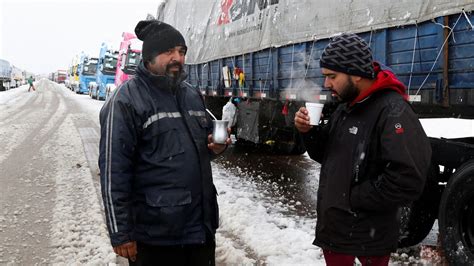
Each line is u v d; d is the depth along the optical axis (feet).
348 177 6.93
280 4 20.76
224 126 7.69
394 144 6.34
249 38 24.45
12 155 30.14
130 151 7.05
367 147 6.77
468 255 10.53
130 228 6.92
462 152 11.44
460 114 12.36
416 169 6.29
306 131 8.02
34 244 14.24
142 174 7.24
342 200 6.97
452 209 10.90
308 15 18.30
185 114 7.52
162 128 7.21
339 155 7.12
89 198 19.29
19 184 22.04
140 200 7.27
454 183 10.84
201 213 7.53
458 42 11.16
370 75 6.82
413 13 12.58
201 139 7.65
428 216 12.55
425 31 12.30
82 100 101.04
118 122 6.95
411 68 12.89
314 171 24.89
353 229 6.93
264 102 25.66
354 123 7.01
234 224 15.52
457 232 10.82
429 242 13.84
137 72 7.43
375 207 6.66
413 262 12.28
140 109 7.11
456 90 11.32
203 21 32.65
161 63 7.21
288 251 13.14
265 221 15.98
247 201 18.33
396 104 6.59
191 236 7.34
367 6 14.65
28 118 57.31
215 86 31.07
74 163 27.25
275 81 21.79
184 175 7.25
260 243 13.75
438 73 11.85
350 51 6.73
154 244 7.15
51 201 18.98
